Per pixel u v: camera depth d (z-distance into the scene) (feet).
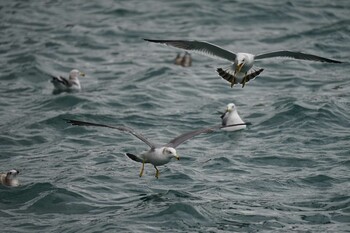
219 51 46.29
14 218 48.44
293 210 49.06
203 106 79.41
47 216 48.78
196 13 122.42
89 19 122.83
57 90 87.15
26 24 120.88
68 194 52.11
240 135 68.39
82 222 47.09
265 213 48.34
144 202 50.67
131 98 82.33
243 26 115.65
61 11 128.57
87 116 74.90
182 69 95.40
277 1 124.57
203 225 46.26
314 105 74.43
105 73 95.66
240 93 84.38
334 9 121.49
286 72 91.25
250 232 45.11
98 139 67.92
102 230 45.21
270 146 64.23
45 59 100.94
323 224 46.50
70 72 87.86
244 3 124.57
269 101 79.41
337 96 79.30
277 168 58.70
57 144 66.69
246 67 46.16
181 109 78.33
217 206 49.57
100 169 58.75
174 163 60.13
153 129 71.46
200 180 55.88
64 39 111.55
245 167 59.06
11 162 61.72
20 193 52.90
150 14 124.36
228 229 45.57
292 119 71.20
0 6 131.95
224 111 77.30
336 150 62.13
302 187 53.98
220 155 61.87
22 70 95.35
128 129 42.86
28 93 86.79
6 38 112.88
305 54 46.24
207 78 91.09
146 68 96.48
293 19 117.50
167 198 51.37
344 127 69.26
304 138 65.92
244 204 50.14
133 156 46.34
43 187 53.62
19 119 75.36
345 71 91.56
